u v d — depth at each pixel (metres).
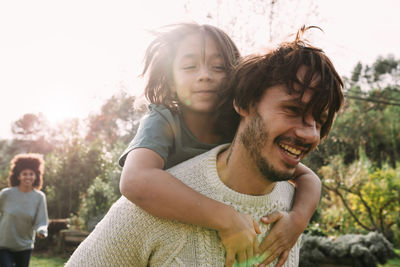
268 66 1.14
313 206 1.49
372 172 12.01
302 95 1.09
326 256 6.90
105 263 1.26
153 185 1.23
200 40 1.67
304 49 1.16
